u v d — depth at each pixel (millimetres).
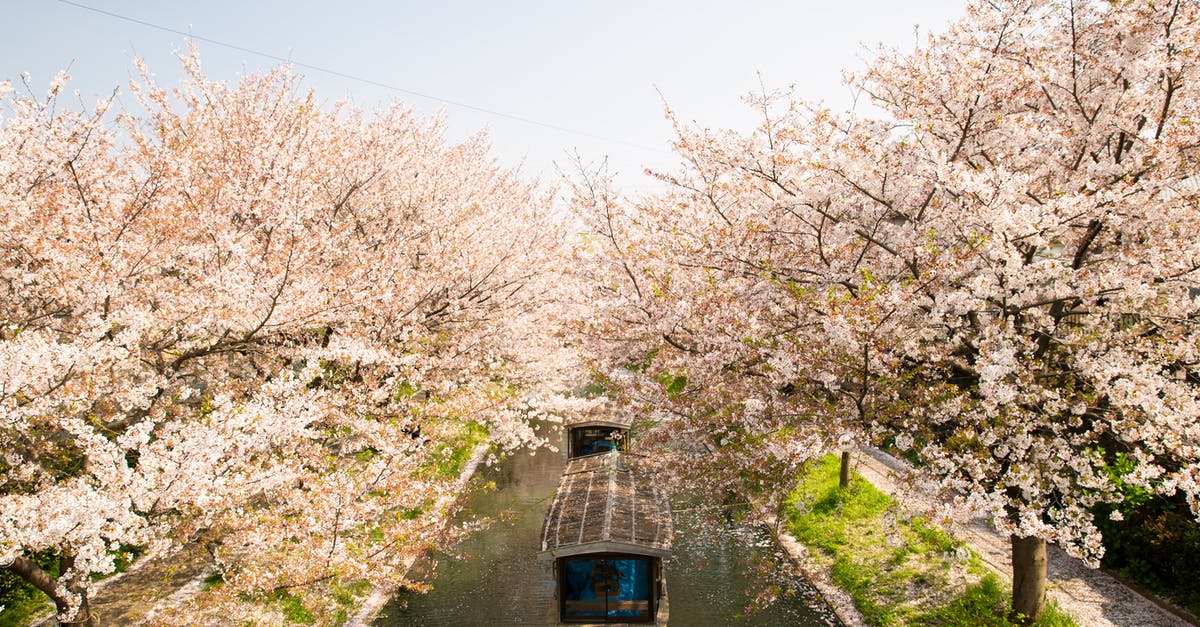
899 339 10727
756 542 17531
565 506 15477
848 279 11477
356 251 14211
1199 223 9281
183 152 11625
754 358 11594
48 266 9477
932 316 9453
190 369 12492
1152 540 12547
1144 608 12000
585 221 14141
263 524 9594
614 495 15578
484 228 20484
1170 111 10398
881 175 10461
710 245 12289
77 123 10188
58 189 10094
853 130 11375
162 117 14227
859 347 9828
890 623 12672
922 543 15133
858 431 9945
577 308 16328
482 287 19578
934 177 9711
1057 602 11961
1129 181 9656
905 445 9516
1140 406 8758
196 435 7879
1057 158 10938
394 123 20000
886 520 10625
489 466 24781
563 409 20203
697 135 12422
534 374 22500
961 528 15984
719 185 13352
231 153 13195
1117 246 10773
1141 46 9711
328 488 9836
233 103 14711
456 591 15648
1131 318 11336
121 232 10000
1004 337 8953
